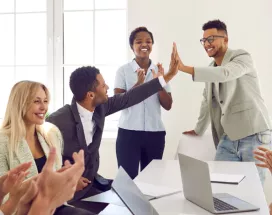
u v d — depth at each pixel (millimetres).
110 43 3994
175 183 2025
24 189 1254
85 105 2439
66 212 1923
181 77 3672
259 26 3547
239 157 2791
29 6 4098
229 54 2748
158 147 3154
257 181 2053
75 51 4062
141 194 1402
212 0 3598
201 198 1599
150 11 3689
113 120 4094
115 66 3996
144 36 3115
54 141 2148
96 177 2543
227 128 2797
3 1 4125
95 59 4035
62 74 4082
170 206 1635
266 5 3525
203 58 3637
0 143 1910
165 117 3734
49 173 1019
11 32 4137
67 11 4035
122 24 3957
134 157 3131
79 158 1078
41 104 2027
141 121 3098
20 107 1959
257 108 2727
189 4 3629
